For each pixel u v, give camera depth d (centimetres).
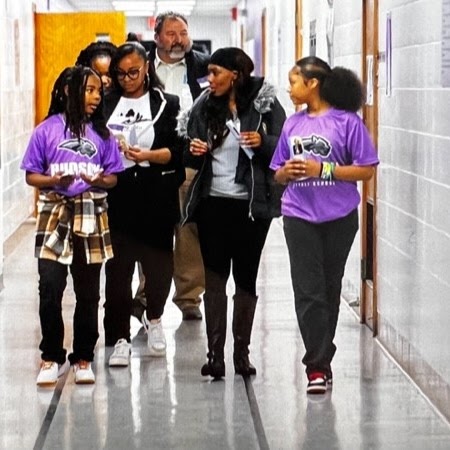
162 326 1018
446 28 716
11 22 1584
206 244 823
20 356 920
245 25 3234
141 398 791
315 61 781
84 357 834
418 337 813
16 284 1277
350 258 1134
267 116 811
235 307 844
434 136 760
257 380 838
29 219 1825
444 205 732
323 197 780
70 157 797
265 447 678
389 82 920
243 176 805
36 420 740
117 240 882
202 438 699
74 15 1847
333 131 773
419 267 809
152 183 880
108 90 888
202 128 806
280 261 1445
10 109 1566
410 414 743
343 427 717
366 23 1023
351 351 932
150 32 4094
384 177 947
